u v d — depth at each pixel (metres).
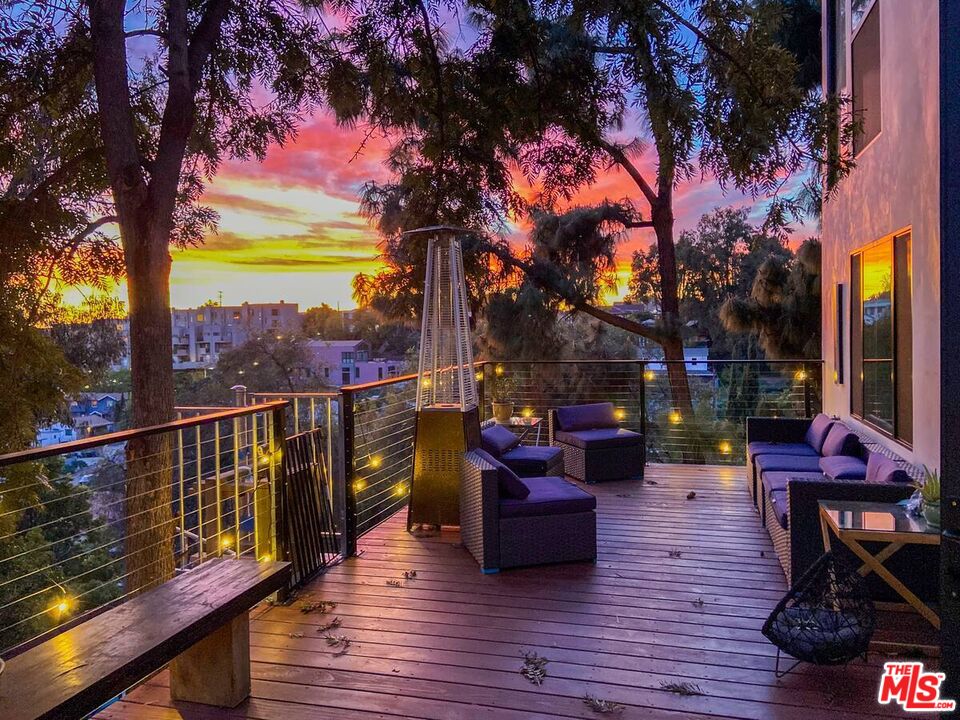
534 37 5.19
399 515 6.00
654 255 13.52
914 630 3.51
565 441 7.50
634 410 12.89
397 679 3.10
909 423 5.12
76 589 9.99
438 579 4.40
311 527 4.46
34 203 7.23
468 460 4.92
